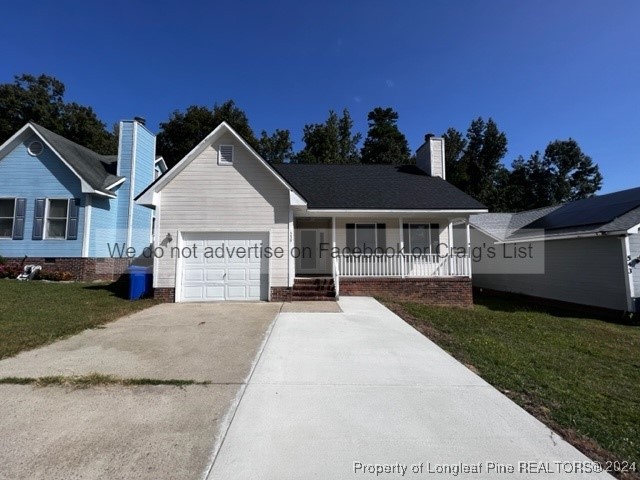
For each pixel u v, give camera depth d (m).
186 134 34.34
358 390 4.04
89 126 35.47
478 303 14.98
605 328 10.16
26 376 4.25
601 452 2.91
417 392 4.02
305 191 13.68
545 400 3.97
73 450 2.79
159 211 10.88
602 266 12.56
